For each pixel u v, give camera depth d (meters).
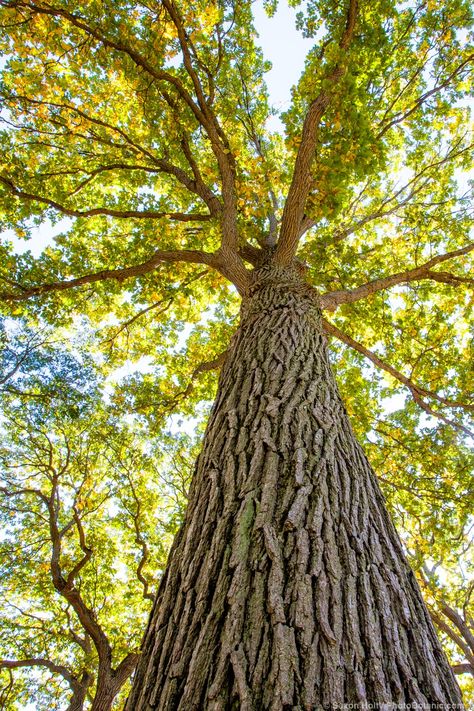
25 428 9.37
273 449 1.94
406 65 6.12
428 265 5.48
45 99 5.73
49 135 6.76
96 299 7.83
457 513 6.73
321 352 3.05
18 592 9.96
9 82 5.54
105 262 7.04
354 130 4.15
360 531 1.68
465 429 5.55
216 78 6.69
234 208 5.30
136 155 6.68
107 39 4.96
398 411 7.80
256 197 5.95
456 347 7.19
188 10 5.13
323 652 1.19
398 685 1.17
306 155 4.32
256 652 1.19
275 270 4.43
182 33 4.83
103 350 8.16
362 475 2.05
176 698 1.18
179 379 8.17
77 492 9.45
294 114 4.72
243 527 1.58
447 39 5.76
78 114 5.97
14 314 6.27
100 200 7.76
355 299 5.18
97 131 6.73
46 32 5.04
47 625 10.03
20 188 5.93
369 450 7.46
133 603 10.56
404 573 1.62
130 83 5.71
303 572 1.40
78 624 10.38
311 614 1.28
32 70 5.39
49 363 8.37
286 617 1.27
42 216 6.48
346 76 3.94
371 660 1.21
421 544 7.19
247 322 3.44
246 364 2.76
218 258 4.98
